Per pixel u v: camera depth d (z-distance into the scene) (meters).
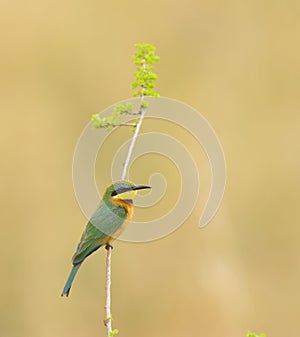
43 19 14.29
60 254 13.51
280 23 14.54
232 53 14.48
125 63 14.33
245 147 14.09
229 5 14.55
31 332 13.20
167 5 14.59
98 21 14.46
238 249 13.48
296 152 14.01
